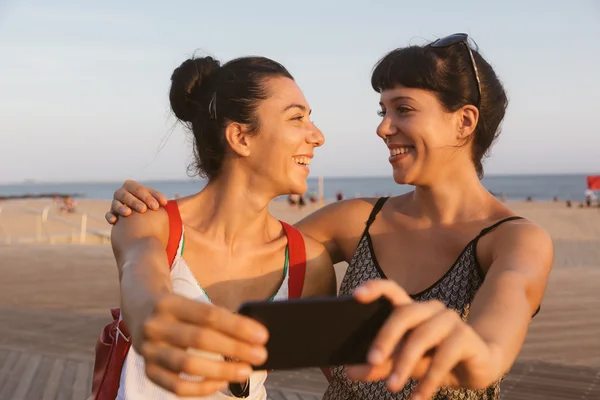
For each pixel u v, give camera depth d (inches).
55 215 1440.7
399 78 80.6
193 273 84.0
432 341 40.8
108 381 78.2
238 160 83.9
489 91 81.7
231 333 40.3
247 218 85.5
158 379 41.4
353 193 4712.1
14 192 7347.4
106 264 498.9
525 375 197.0
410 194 90.3
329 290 92.5
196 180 91.0
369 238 88.3
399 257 84.6
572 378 193.3
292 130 82.0
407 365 39.8
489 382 44.0
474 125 80.4
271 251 87.6
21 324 273.9
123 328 77.8
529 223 73.7
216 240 85.4
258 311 44.5
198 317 40.6
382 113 87.4
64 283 399.9
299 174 84.4
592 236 1048.2
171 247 80.2
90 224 1230.9
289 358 46.0
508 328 50.0
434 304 42.9
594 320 281.7
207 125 84.8
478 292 60.3
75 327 268.8
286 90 82.6
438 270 80.5
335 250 95.9
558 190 5039.4
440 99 79.5
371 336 47.1
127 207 79.4
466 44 79.7
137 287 52.9
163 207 81.5
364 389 78.1
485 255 75.1
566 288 380.2
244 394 70.8
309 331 45.8
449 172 82.0
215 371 40.3
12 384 188.9
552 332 258.5
